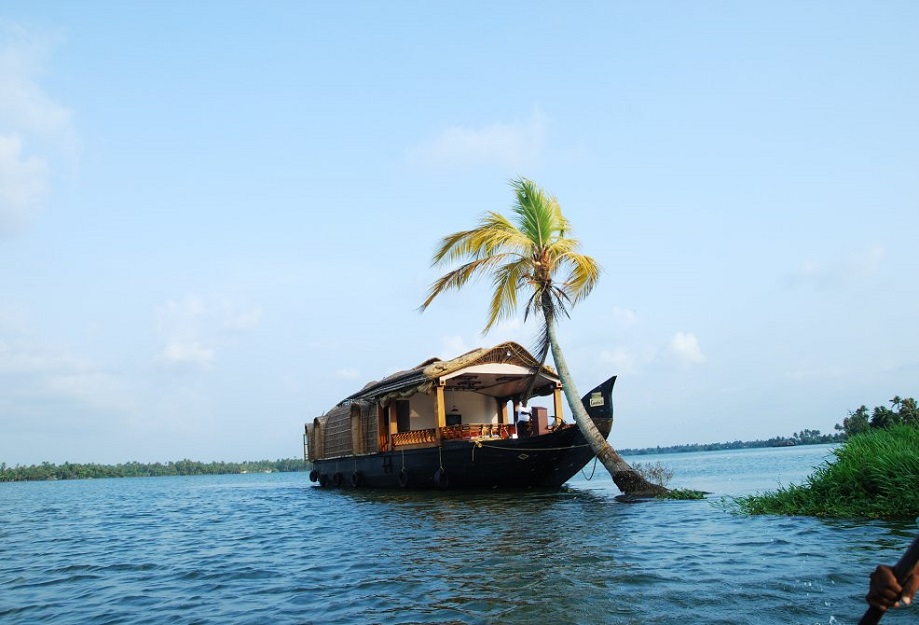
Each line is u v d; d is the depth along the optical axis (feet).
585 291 67.05
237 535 48.80
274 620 21.63
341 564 31.58
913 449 38.65
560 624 18.94
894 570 9.27
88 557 40.81
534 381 75.20
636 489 58.13
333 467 103.71
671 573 25.05
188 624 21.98
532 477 69.21
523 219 63.36
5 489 272.10
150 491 180.04
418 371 80.18
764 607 19.60
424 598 23.06
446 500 63.77
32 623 23.50
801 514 39.14
